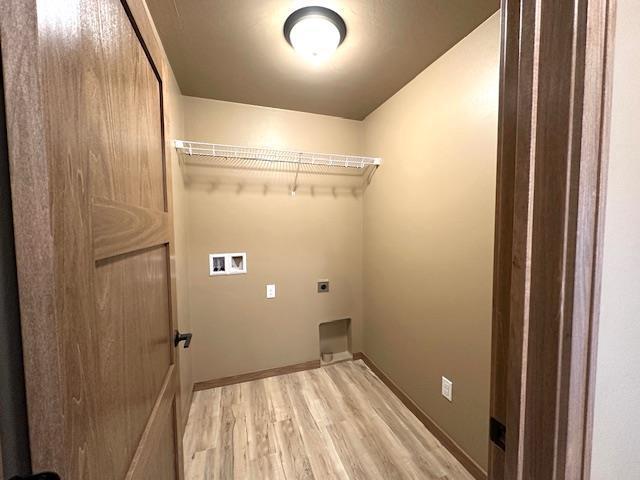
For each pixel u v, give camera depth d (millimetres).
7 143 308
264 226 2193
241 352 2182
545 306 438
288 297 2293
